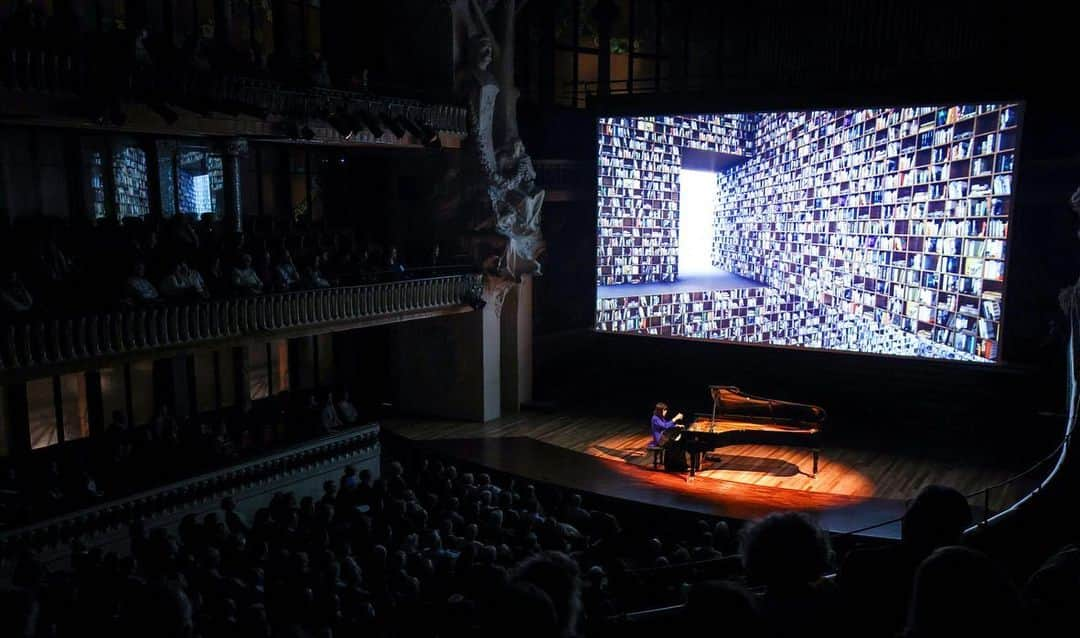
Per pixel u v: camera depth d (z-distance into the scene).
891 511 16.42
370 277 20.44
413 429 23.28
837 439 21.83
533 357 26.17
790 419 19.11
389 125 19.36
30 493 14.30
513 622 2.76
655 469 19.45
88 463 16.08
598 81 26.61
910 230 21.56
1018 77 19.69
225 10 20.00
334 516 13.77
